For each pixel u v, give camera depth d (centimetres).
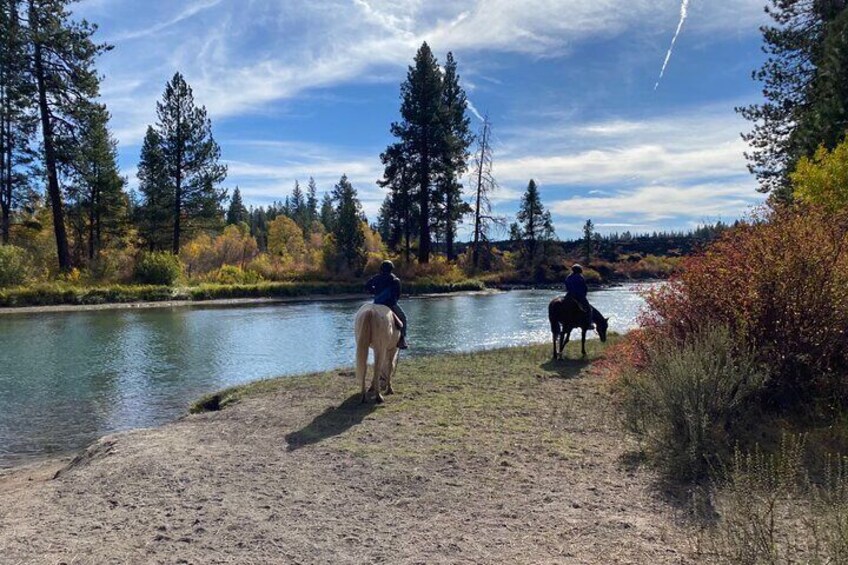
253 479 604
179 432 811
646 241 10456
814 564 353
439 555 430
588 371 1184
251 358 1731
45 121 3672
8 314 2975
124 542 461
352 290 4500
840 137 1552
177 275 4053
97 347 1934
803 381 726
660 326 883
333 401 967
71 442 930
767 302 737
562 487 560
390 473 610
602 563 411
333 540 459
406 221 5200
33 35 3478
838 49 1600
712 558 407
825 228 769
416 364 1324
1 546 455
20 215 4128
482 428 774
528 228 6844
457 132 5422
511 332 2316
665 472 580
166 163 4631
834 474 533
